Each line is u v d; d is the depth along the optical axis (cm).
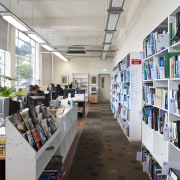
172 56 216
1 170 226
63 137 345
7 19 503
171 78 210
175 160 216
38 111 291
